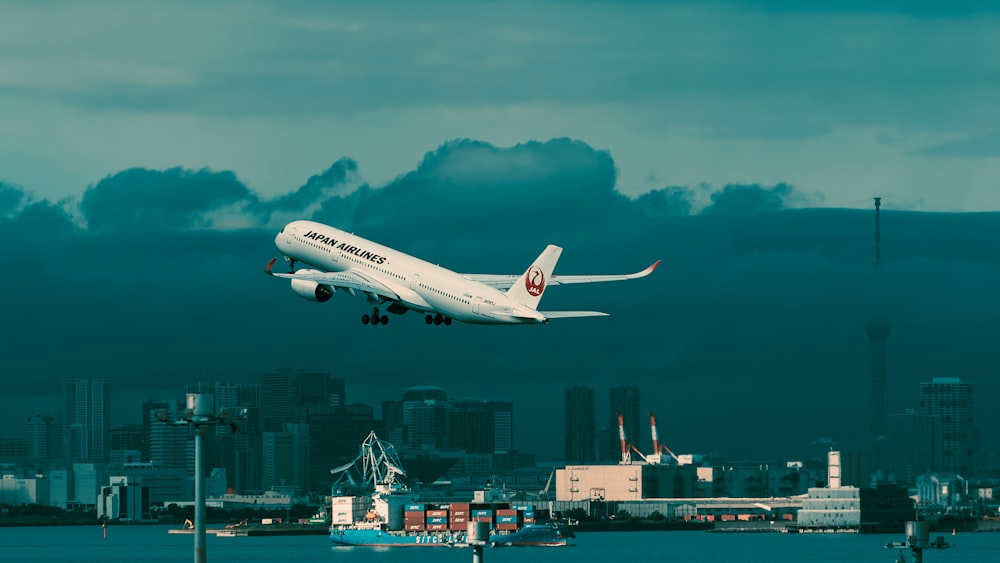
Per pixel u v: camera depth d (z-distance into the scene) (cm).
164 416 14125
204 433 14112
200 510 14050
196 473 14088
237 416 14275
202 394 14212
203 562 13950
